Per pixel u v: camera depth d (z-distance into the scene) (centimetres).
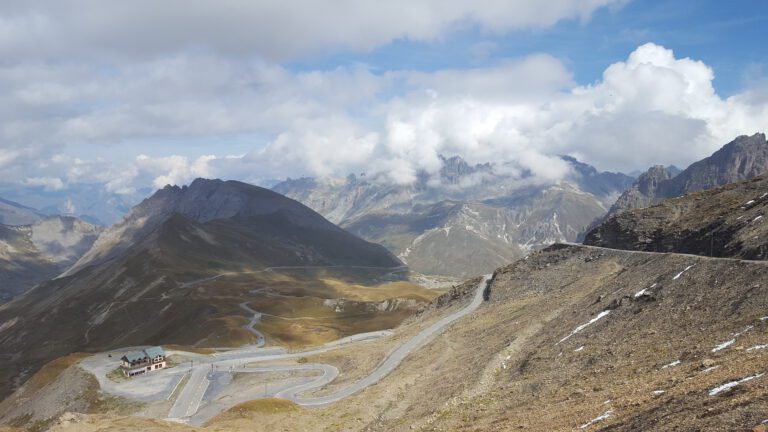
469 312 14825
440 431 6312
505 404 6569
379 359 13062
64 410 14112
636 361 6094
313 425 8819
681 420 3575
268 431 8812
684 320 6781
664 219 13412
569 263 13950
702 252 10825
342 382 12381
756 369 4038
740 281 6944
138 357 16062
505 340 9700
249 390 13250
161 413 12875
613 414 4381
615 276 10806
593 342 7556
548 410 5400
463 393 7719
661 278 8612
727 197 12800
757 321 5528
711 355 5138
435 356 11162
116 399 14050
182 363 17175
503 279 15812
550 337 8781
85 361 17188
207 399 13725
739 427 3078
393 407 8644
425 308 19900
